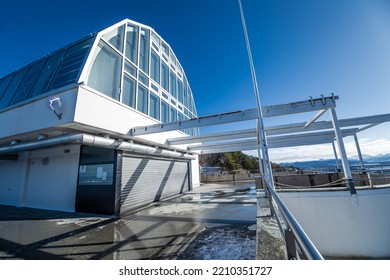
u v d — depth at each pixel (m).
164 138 10.27
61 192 7.64
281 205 2.03
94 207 6.86
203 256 3.19
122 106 7.44
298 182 10.87
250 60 6.85
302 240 1.13
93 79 6.45
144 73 9.99
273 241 3.12
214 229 4.70
